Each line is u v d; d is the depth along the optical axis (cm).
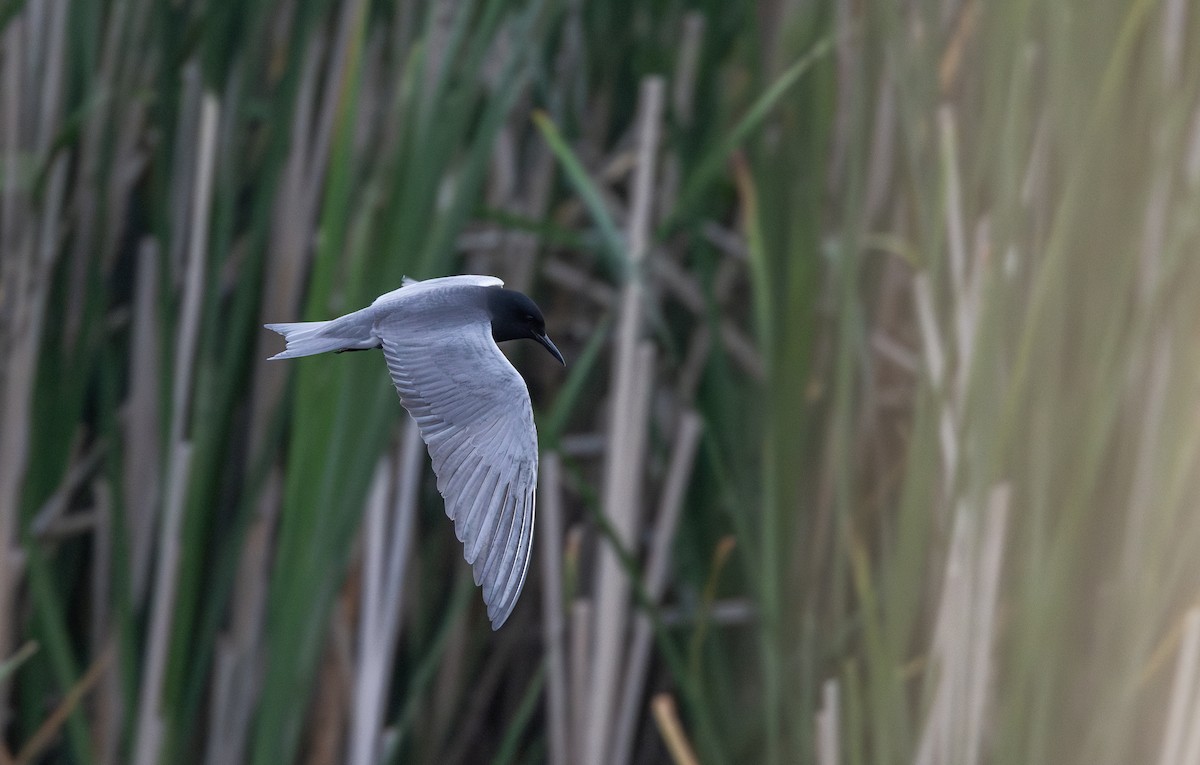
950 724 770
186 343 878
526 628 1005
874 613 796
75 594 980
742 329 1038
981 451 776
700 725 834
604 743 884
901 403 947
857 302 888
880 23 900
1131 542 782
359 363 795
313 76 924
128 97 937
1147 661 779
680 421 973
